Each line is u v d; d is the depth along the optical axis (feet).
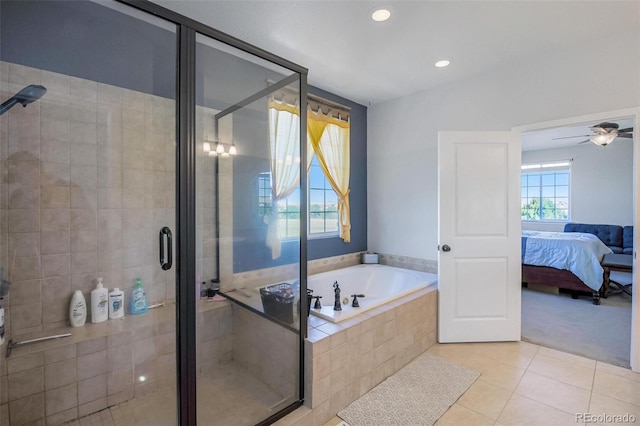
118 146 6.45
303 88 6.94
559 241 14.52
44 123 5.75
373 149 13.21
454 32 7.72
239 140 7.18
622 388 7.17
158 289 6.66
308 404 6.20
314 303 8.06
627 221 20.45
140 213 6.65
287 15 6.97
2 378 5.29
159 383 6.30
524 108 9.33
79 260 6.14
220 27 7.42
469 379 7.65
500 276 9.61
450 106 10.88
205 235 6.68
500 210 9.57
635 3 6.56
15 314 5.52
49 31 5.71
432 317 9.56
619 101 7.87
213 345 6.60
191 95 5.62
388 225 12.78
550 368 8.10
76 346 5.87
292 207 6.77
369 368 7.33
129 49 6.19
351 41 8.11
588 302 13.44
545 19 7.16
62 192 5.96
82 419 5.93
